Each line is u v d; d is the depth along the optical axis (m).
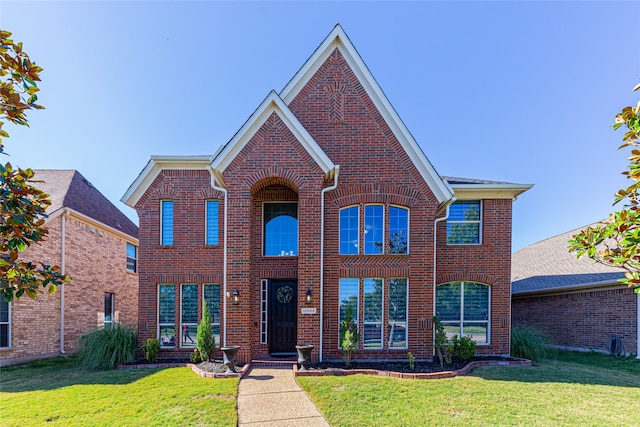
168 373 9.34
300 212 10.53
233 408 6.71
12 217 3.72
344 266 11.03
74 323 15.25
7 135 3.99
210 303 11.69
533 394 7.75
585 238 4.91
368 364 10.09
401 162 11.50
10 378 9.73
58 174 18.27
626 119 4.18
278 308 11.79
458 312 12.27
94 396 7.50
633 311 13.36
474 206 12.75
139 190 11.83
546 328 16.27
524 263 21.55
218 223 11.91
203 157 11.75
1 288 4.18
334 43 11.85
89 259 16.38
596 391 8.05
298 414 6.55
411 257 11.10
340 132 11.62
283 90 11.66
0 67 3.73
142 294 11.49
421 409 6.75
